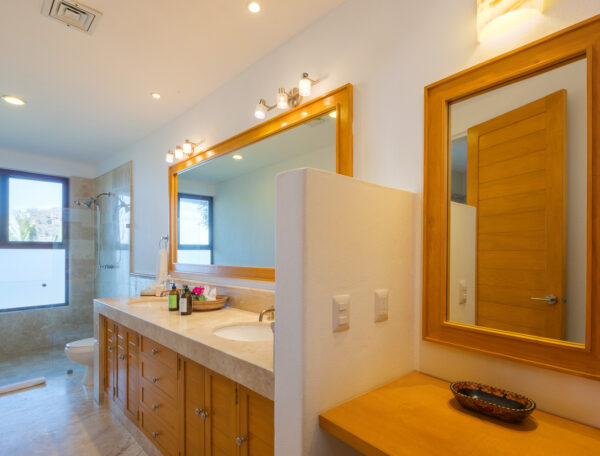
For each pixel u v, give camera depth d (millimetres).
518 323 1054
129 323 2074
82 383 3006
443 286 1220
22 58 2018
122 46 1910
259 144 2082
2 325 3562
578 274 944
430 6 1293
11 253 3609
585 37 935
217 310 2146
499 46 1110
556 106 992
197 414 1493
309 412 917
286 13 1664
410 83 1344
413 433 847
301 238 912
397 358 1227
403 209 1261
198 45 1918
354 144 1534
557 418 950
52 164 4148
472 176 1171
